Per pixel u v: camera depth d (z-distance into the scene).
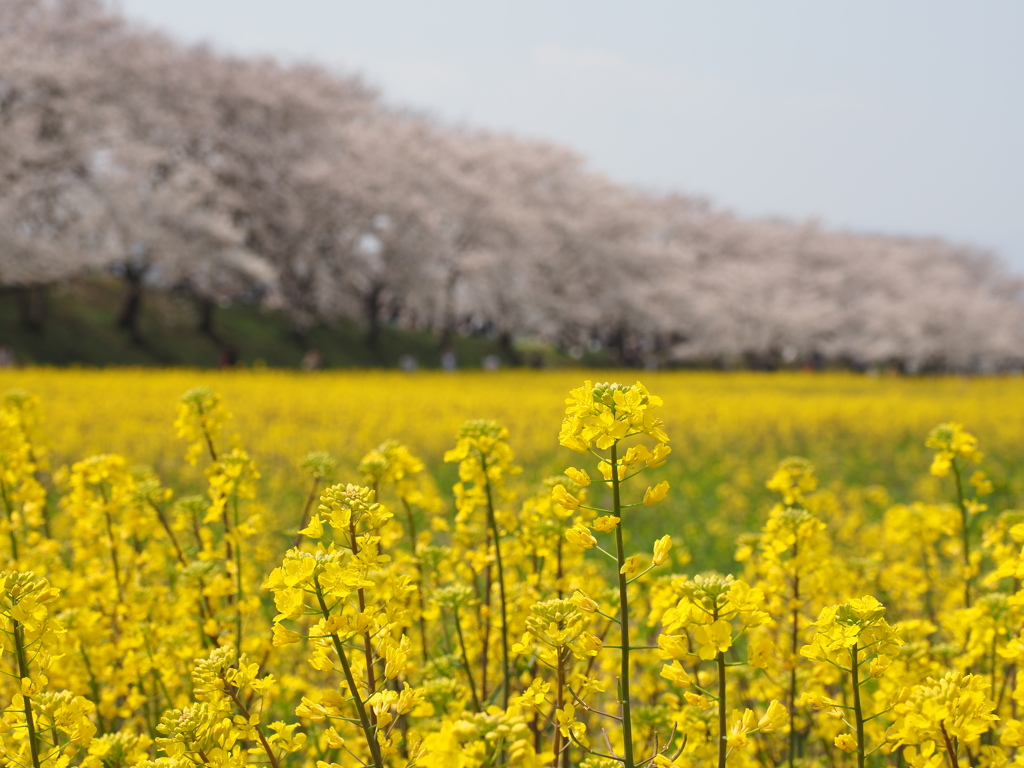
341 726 2.78
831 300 66.25
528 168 51.06
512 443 13.84
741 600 1.83
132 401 16.64
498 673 3.33
